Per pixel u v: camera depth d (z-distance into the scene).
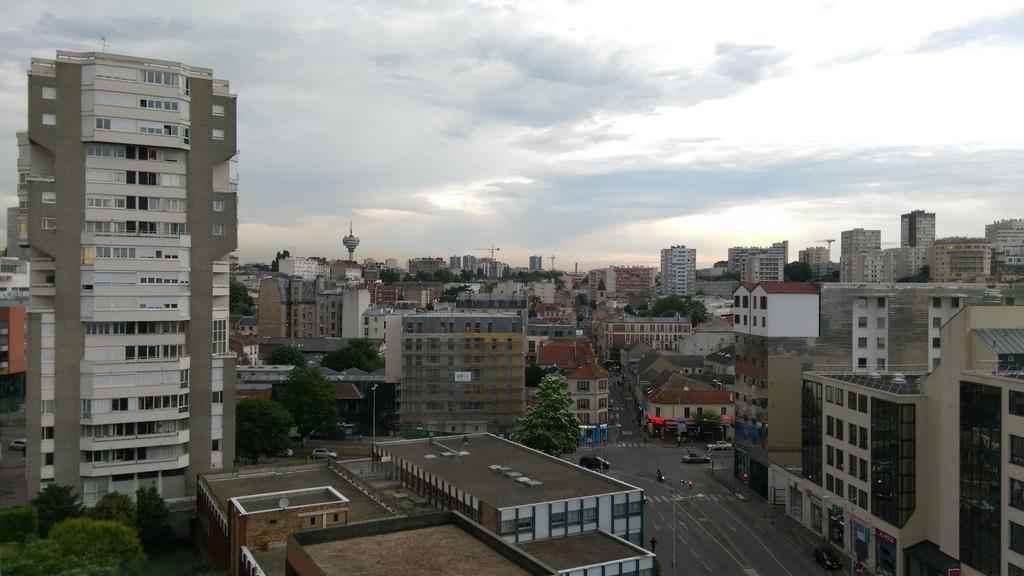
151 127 98.31
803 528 101.50
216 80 104.38
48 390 95.25
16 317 159.38
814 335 119.69
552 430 122.00
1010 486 67.06
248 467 99.19
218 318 107.31
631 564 65.75
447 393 158.00
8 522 79.81
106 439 96.06
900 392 83.38
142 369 97.94
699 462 140.62
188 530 98.88
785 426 117.12
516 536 71.44
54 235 95.56
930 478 79.81
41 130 95.12
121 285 97.38
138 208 98.94
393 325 169.00
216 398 103.50
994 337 74.69
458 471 88.06
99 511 89.50
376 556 42.66
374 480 97.94
